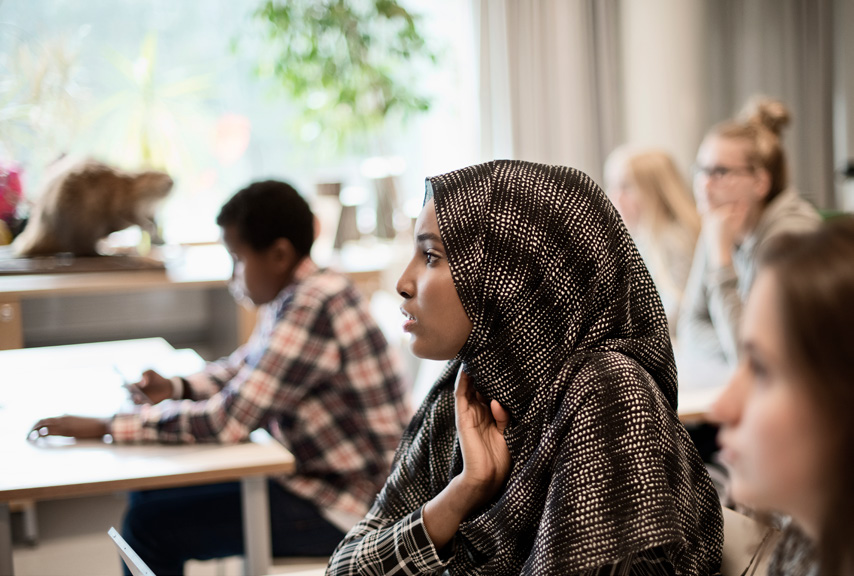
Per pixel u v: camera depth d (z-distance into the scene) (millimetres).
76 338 3561
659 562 844
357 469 1932
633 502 835
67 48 4047
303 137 4418
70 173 3230
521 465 960
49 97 3975
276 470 1677
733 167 2553
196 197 4398
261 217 1886
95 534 3154
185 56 4375
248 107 4504
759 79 4887
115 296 3615
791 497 581
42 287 2965
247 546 1708
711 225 2605
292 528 1901
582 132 4406
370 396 1925
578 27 4355
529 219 952
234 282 1986
